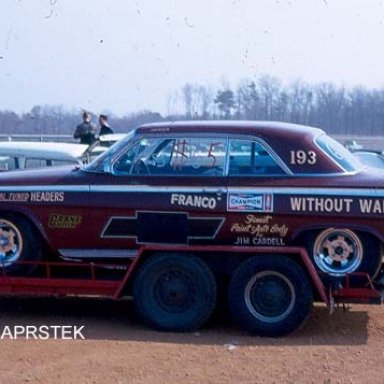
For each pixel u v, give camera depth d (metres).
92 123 20.06
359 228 9.14
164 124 9.68
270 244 9.32
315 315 10.12
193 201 9.34
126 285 9.45
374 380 7.71
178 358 8.32
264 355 8.45
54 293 9.62
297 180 9.27
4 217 9.73
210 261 9.39
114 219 9.50
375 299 9.23
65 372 7.84
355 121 31.80
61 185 9.59
